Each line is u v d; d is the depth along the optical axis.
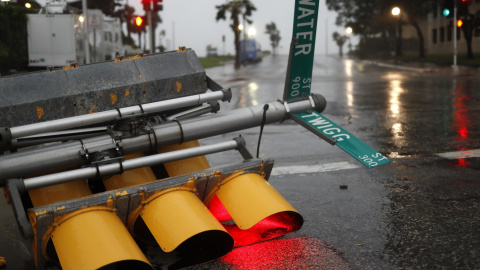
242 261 3.97
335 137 4.29
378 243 4.30
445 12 33.47
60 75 4.10
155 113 4.61
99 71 4.21
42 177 3.60
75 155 3.82
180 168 4.44
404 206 5.32
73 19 28.45
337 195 5.84
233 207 3.86
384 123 11.58
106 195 3.46
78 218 3.30
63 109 4.03
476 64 38.00
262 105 4.62
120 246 3.20
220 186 3.99
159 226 3.50
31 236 3.32
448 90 19.67
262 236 4.43
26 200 3.91
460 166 7.04
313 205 5.48
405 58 62.16
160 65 4.41
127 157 4.24
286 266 3.87
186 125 4.26
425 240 4.34
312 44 4.48
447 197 5.58
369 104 15.89
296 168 7.29
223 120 4.40
